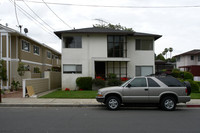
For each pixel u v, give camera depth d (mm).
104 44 20906
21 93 16719
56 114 8906
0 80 17172
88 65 20750
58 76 25078
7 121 7461
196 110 10250
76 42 20891
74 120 7660
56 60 38344
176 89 9938
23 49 22359
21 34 20375
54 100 12734
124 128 6477
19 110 10016
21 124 6988
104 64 21766
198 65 37250
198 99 13453
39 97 13906
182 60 43156
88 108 10758
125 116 8508
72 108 10727
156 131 6133
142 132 6020
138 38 21828
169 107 9969
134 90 10016
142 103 10102
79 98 13609
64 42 20781
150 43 21922
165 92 9922
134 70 21625
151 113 9297
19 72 19562
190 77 23859
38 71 26031
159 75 10656
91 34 20891
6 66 19016
